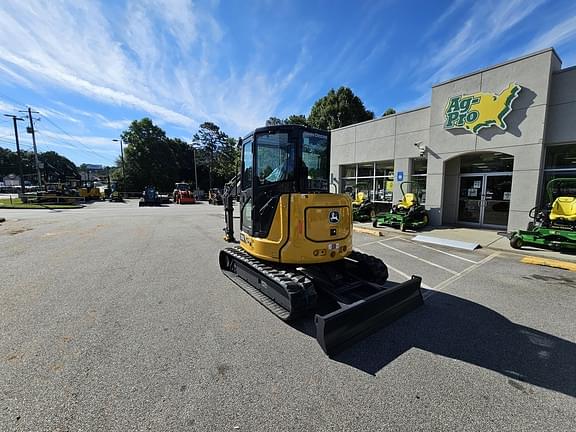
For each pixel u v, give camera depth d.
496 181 10.40
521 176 8.75
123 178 44.50
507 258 6.68
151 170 45.66
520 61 8.56
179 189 32.38
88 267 5.86
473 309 3.95
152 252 7.19
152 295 4.40
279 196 3.84
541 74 8.20
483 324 3.52
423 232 9.85
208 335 3.24
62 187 28.67
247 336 3.23
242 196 4.89
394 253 7.20
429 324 3.53
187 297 4.34
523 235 7.31
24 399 2.21
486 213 10.72
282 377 2.53
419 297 4.04
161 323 3.52
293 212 3.72
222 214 17.22
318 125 32.06
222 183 56.06
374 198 14.04
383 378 2.52
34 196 25.98
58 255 6.84
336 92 31.92
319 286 4.02
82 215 16.23
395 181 12.69
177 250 7.42
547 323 3.54
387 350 2.97
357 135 14.18
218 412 2.11
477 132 9.61
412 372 2.61
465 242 8.13
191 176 54.78
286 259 3.79
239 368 2.65
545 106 8.19
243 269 4.83
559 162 8.50
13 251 7.23
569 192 8.38
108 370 2.59
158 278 5.20
